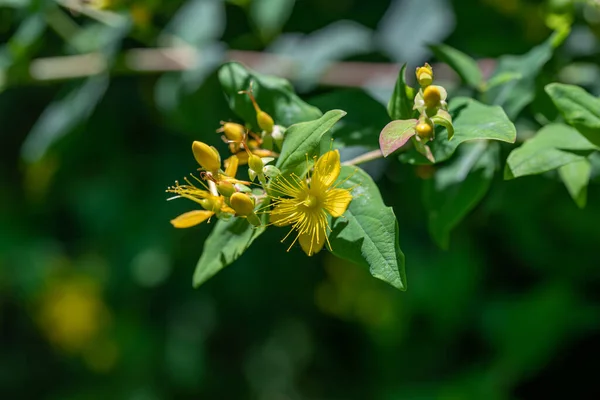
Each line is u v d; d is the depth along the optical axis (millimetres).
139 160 3439
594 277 2863
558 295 2857
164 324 3752
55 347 4492
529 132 1928
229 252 1540
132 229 3379
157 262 3385
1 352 4559
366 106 1759
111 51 2469
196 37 2596
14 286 4297
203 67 2479
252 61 2631
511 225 2844
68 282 4316
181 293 3633
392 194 2766
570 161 1525
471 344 3260
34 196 3842
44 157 2834
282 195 1452
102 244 3523
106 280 3562
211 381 3979
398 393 3203
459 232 2998
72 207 3562
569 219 2670
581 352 2932
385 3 2719
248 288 3529
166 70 2582
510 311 2961
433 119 1382
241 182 1458
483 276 3125
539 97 1871
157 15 2781
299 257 3611
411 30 2555
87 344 4359
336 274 3799
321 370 4168
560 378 2973
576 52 2369
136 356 3770
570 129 1581
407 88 1481
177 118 2646
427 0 2566
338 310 3916
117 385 3979
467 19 2539
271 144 1575
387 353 3514
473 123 1420
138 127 3408
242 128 1604
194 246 3398
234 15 2777
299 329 4090
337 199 1393
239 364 4012
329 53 2539
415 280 3172
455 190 1764
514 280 3139
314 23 2748
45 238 4094
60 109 2652
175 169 3338
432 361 3320
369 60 2592
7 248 4008
